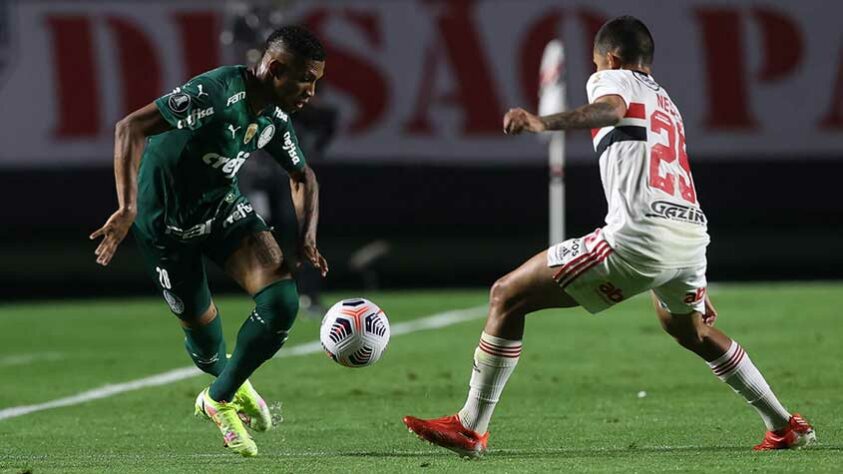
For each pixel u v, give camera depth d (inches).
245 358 895.7
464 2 2625.5
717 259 2721.5
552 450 916.6
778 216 2684.5
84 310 2241.6
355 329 909.8
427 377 1376.7
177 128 855.1
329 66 2596.0
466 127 2632.9
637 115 825.5
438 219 2650.1
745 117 2662.4
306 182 960.3
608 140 831.1
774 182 2672.2
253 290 904.3
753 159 2664.9
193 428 1075.9
